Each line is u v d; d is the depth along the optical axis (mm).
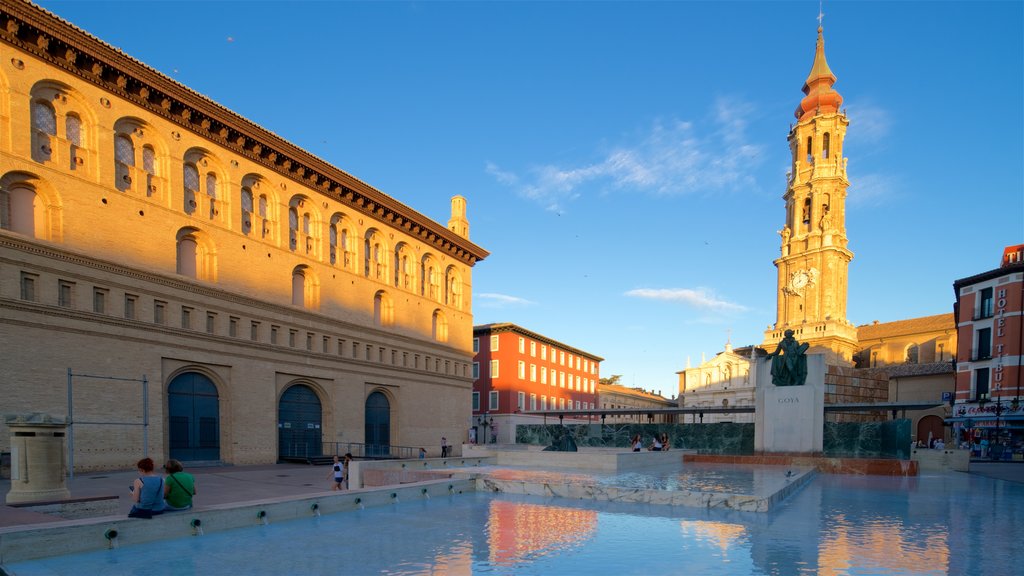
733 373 94000
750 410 39875
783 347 32062
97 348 26844
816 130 91750
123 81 28906
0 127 24578
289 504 13359
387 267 47250
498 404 75750
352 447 41406
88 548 10039
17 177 25078
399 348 47562
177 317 30625
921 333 80812
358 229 44344
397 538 11500
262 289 35906
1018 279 46750
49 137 26422
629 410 45594
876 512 15047
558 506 15750
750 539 11508
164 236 30531
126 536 10555
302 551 10344
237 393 33469
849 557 10016
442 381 52938
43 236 25875
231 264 34062
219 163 34062
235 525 12242
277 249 37156
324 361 39844
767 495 15234
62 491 13727
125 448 27578
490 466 28406
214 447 32406
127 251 28719
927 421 66750
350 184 42500
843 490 20500
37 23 25344
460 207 59469
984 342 49688
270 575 8844
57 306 25422
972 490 20891
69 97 27297
